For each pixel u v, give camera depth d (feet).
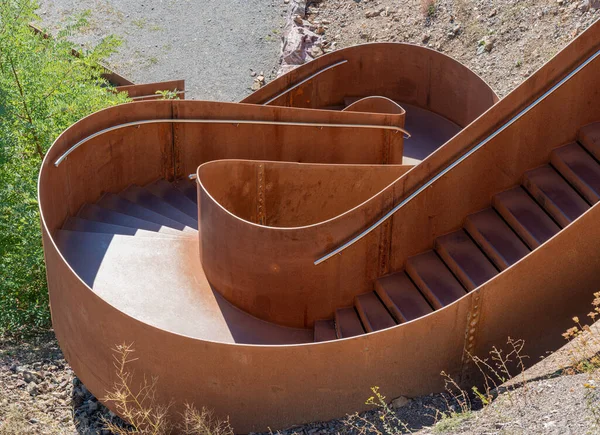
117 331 19.42
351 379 19.12
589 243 19.94
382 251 24.34
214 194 25.82
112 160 29.55
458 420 17.71
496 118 23.89
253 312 24.13
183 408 19.51
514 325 20.17
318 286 24.07
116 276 24.06
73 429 21.81
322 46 52.06
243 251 23.36
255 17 56.34
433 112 41.63
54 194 25.39
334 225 23.26
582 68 23.86
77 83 35.35
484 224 24.48
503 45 44.83
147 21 56.34
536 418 16.78
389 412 19.25
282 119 32.48
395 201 23.72
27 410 22.03
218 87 51.49
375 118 33.35
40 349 25.50
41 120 32.14
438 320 19.21
